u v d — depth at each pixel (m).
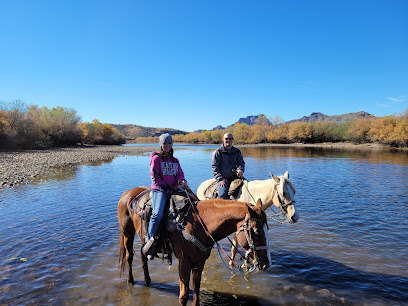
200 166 25.08
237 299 4.39
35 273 5.11
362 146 71.88
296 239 7.00
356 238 7.03
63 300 4.26
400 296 4.41
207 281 4.99
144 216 3.99
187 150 61.62
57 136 59.41
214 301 4.33
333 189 13.66
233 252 5.57
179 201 3.81
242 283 4.91
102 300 4.29
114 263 5.62
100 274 5.15
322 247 6.48
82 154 39.12
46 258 5.77
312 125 97.12
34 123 47.75
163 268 5.49
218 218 3.59
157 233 3.77
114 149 58.28
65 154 37.41
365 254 6.06
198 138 139.25
